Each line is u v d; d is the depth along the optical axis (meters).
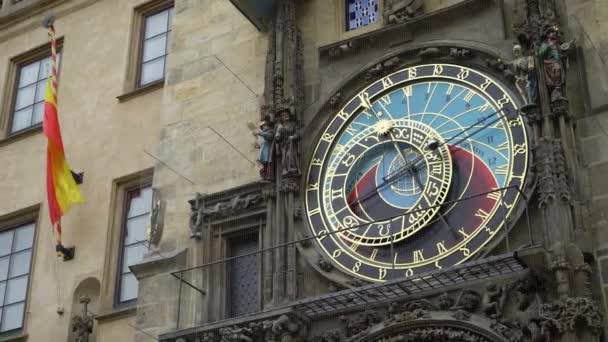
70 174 25.58
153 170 25.16
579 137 18.11
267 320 18.28
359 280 18.59
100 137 26.56
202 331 18.80
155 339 20.52
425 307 17.69
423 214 18.69
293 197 19.97
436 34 20.39
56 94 26.64
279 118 20.62
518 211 17.81
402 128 19.80
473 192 18.53
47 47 29.41
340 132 20.45
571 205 17.14
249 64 23.09
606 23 18.83
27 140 28.03
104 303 24.17
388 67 20.45
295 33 21.81
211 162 22.30
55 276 25.30
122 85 27.02
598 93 18.30
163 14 27.73
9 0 30.67
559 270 16.39
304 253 19.41
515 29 18.88
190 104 23.36
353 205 19.59
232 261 21.08
